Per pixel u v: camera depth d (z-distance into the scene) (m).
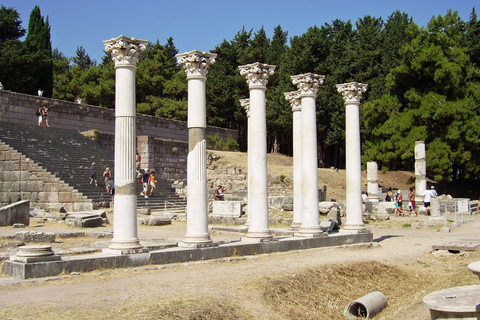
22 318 10.53
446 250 22.89
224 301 12.73
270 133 82.12
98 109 52.97
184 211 37.72
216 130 69.56
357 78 76.00
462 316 9.99
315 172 22.83
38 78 65.75
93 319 10.64
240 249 19.17
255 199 20.70
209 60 18.98
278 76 79.31
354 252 22.02
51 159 38.19
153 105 73.25
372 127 62.75
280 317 12.84
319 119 72.88
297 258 19.48
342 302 15.66
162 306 11.73
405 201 47.19
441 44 57.78
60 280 14.09
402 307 14.96
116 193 16.70
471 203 48.03
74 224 27.98
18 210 27.69
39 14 74.50
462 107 55.38
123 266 15.94
